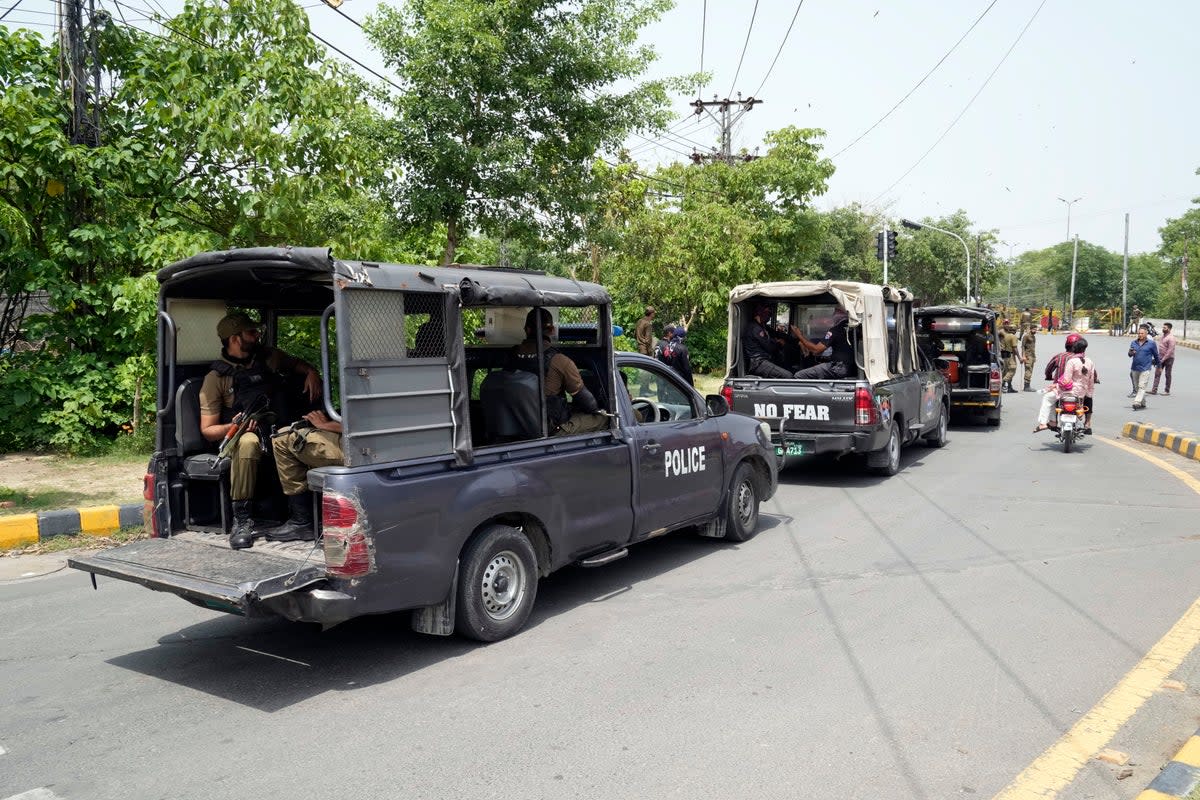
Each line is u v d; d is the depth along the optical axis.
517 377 5.95
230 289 5.98
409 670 5.12
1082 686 4.70
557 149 12.26
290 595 4.66
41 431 11.33
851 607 6.11
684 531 8.51
